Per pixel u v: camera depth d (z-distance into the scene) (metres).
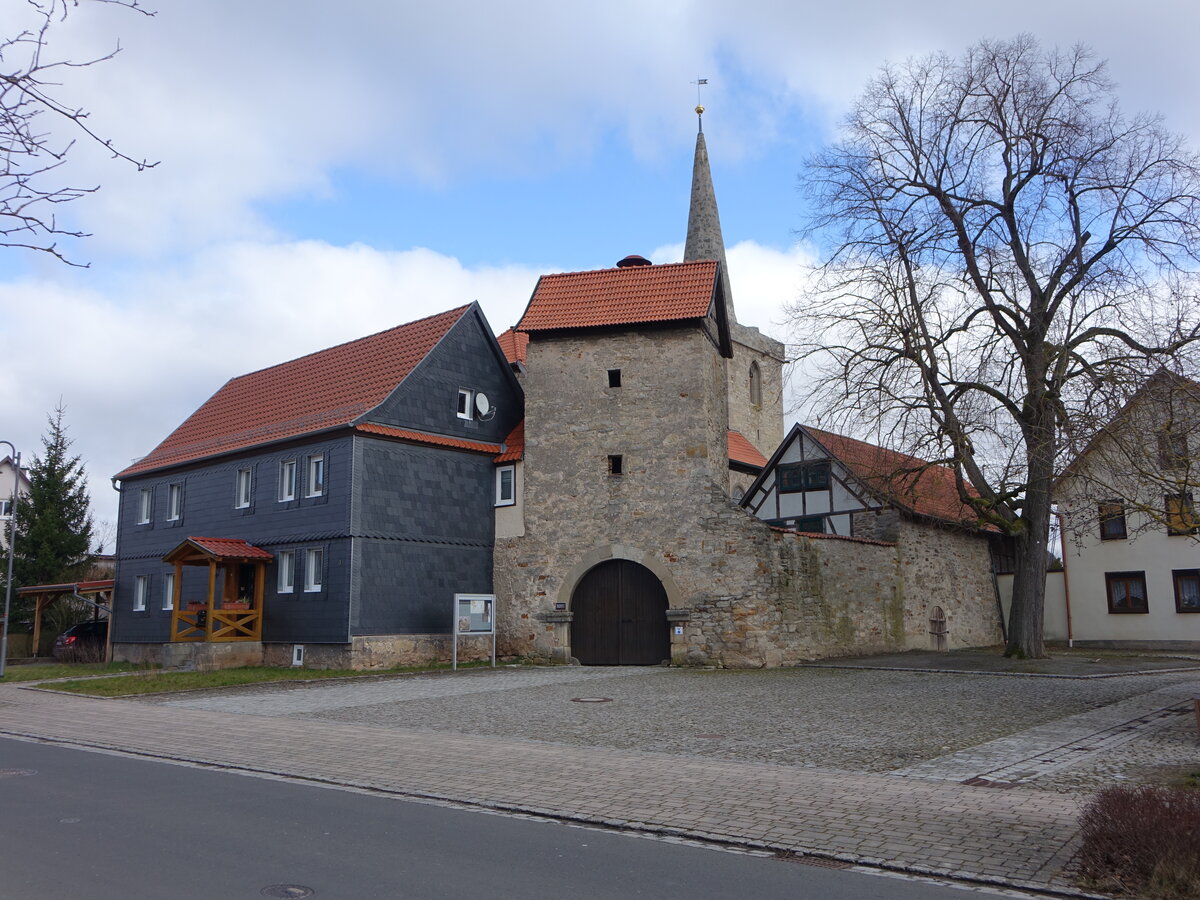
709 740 12.33
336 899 5.79
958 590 31.56
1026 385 18.50
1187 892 6.05
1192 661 24.94
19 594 37.41
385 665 23.84
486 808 8.70
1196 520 10.52
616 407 25.39
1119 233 20.48
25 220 5.31
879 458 23.30
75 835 7.34
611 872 6.57
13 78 5.07
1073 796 8.91
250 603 26.19
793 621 23.61
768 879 6.50
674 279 26.03
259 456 26.92
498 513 27.06
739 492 34.34
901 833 7.64
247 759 11.19
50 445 41.28
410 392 25.59
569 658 25.02
